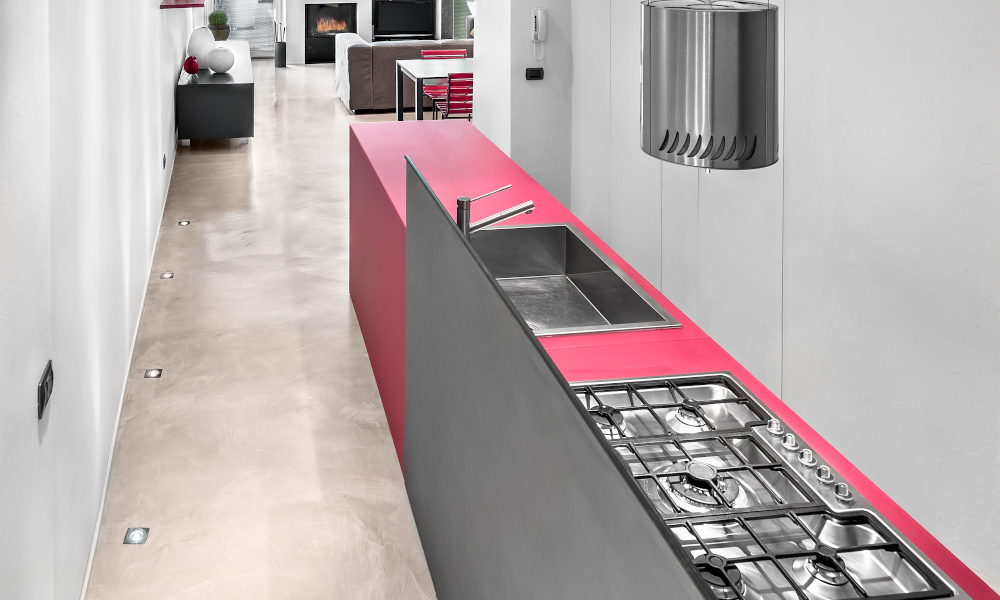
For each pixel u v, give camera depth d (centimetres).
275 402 429
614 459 139
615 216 600
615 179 594
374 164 445
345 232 695
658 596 124
